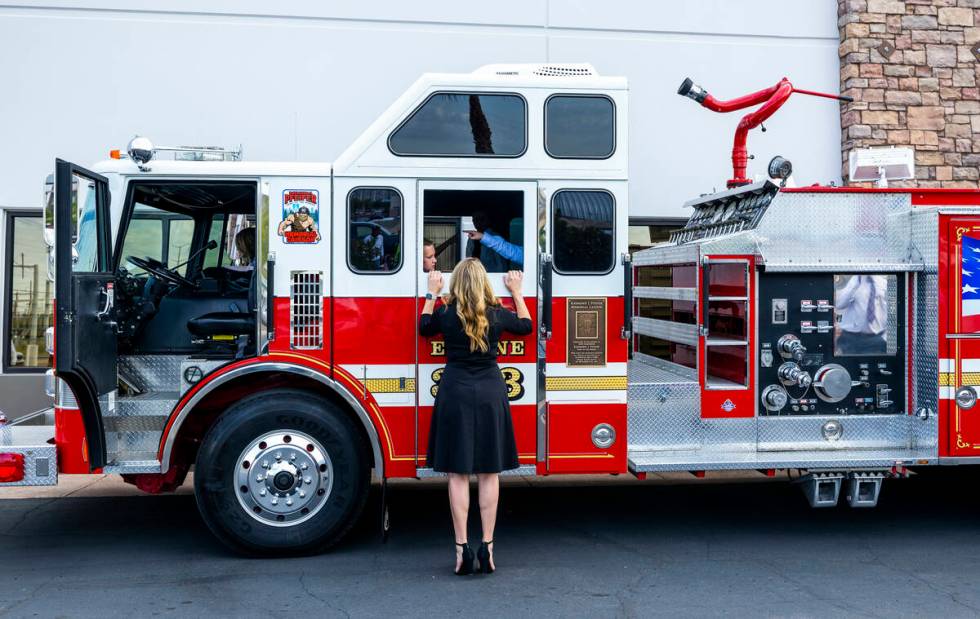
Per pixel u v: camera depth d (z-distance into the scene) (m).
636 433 5.14
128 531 5.41
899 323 5.41
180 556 4.88
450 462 4.32
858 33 8.65
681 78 8.69
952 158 8.83
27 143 7.89
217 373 4.61
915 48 8.75
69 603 4.12
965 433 5.19
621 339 4.87
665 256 5.77
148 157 4.66
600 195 4.87
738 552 5.02
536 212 4.83
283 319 4.70
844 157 8.84
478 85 4.80
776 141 8.82
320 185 4.73
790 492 6.57
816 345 5.35
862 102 8.68
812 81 8.86
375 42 8.28
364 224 4.76
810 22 8.82
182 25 8.04
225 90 8.12
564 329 4.85
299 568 4.64
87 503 6.12
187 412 4.60
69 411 4.58
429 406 4.79
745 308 5.22
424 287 4.78
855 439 5.38
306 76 8.21
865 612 4.03
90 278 4.34
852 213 5.41
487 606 4.09
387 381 4.76
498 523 5.64
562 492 6.54
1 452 4.45
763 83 8.80
